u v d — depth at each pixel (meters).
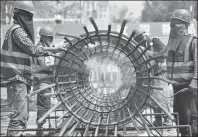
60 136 5.11
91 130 5.62
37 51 5.90
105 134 5.24
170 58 6.29
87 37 5.36
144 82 5.58
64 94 5.69
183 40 6.14
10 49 5.99
